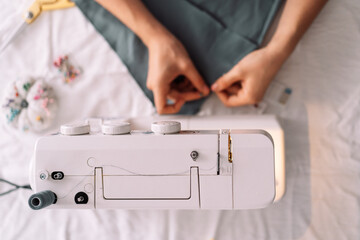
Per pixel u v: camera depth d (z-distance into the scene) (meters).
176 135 0.61
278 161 0.80
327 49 0.95
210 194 0.61
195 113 1.00
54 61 1.03
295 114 0.97
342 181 0.96
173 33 0.96
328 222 0.96
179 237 0.98
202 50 0.95
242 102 0.92
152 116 0.96
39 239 1.03
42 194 0.60
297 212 0.96
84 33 1.02
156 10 0.96
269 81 0.90
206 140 0.61
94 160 0.62
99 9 0.99
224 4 0.94
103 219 1.00
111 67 1.01
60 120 1.04
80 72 1.03
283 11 0.92
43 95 1.01
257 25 0.93
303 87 0.96
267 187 0.61
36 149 0.62
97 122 0.82
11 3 1.04
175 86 0.97
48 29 1.03
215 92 0.97
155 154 0.61
